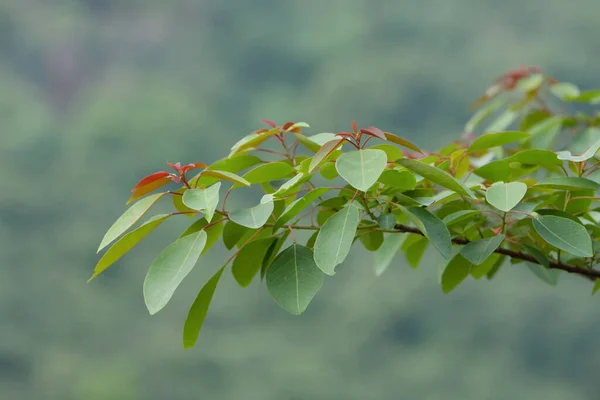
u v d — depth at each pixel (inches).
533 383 1170.6
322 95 1739.7
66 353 1360.7
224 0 2187.5
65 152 1738.4
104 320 1409.9
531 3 1752.0
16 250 1492.4
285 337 1347.2
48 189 1620.3
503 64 1643.7
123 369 1320.1
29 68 2097.7
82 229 1553.9
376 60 1776.6
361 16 2022.6
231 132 1959.9
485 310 1243.8
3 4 2092.8
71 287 1438.2
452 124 1638.8
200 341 1362.0
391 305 1269.7
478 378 1187.9
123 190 1669.5
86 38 2149.4
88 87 2100.1
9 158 1690.5
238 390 1243.2
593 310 1187.3
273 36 2114.9
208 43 2158.0
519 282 1235.2
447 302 1244.5
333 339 1300.4
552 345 1197.1
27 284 1448.1
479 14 1819.6
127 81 2071.9
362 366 1270.9
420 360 1218.6
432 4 1921.8
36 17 2135.8
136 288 1465.3
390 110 1641.2
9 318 1406.3
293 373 1264.8
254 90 2090.3
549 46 1630.2
